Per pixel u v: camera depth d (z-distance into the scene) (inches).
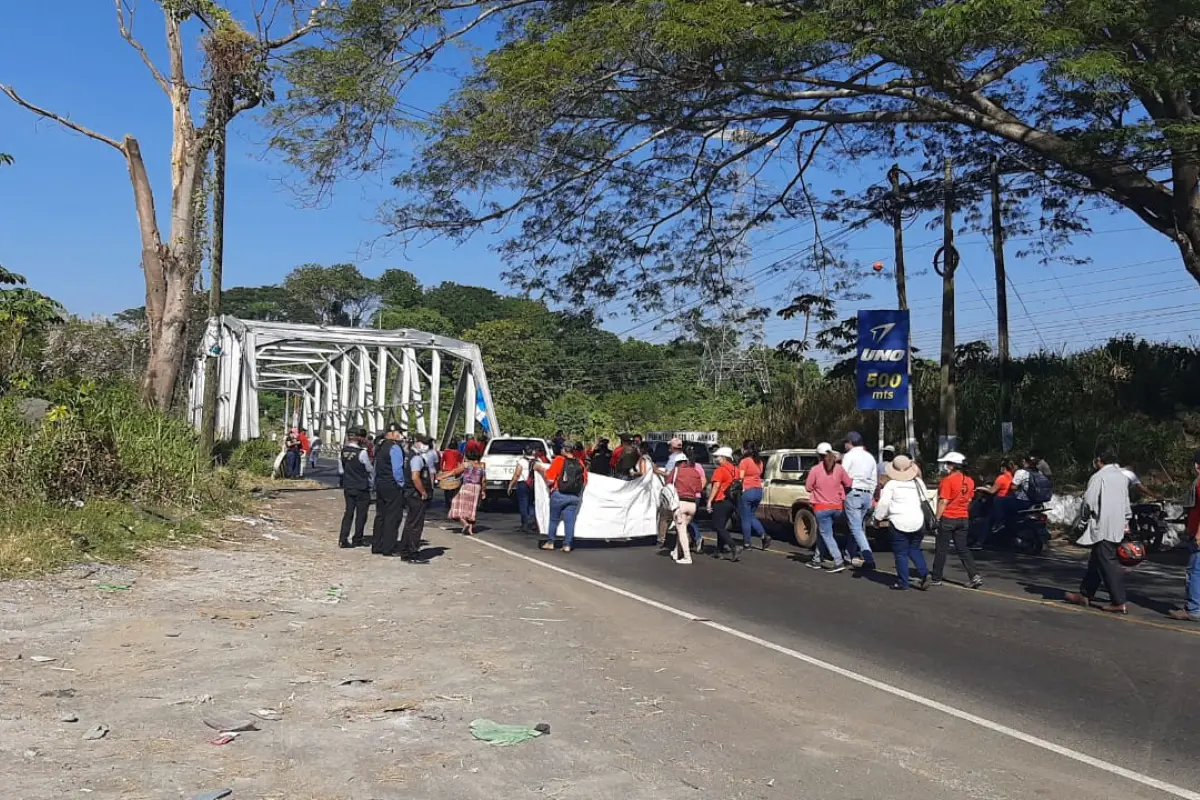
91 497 486.6
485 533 677.9
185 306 763.4
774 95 640.4
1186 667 295.3
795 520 628.7
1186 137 522.0
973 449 968.3
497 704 235.1
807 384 1353.3
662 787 182.7
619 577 471.5
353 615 341.7
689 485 533.6
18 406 540.4
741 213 840.9
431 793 175.6
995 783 191.2
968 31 474.6
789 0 558.3
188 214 765.9
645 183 778.8
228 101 781.9
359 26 626.2
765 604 399.5
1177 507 697.0
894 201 886.4
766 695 254.1
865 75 603.2
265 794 171.5
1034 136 617.9
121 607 319.6
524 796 175.8
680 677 269.7
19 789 166.6
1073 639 337.1
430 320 3331.7
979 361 1168.8
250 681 245.4
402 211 703.7
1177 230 642.2
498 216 724.7
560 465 581.0
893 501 450.0
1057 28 485.1
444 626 328.2
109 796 166.4
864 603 406.6
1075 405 949.2
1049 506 698.2
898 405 849.5
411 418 1465.3
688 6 514.3
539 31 610.2
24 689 225.1
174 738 198.8
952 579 490.6
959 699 255.0
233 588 375.2
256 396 1235.2
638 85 607.5
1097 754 211.2
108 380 845.8
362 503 557.0
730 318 880.9
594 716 227.9
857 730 225.0
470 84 619.2
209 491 604.7
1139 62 526.9
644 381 2974.9
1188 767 203.5
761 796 179.9
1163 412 909.2
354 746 199.5
